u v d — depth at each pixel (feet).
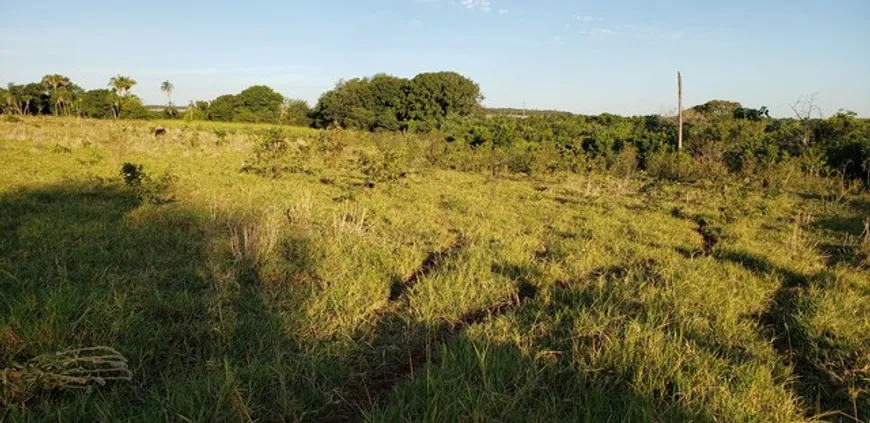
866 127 64.28
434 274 19.16
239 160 56.44
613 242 26.53
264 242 20.27
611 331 13.98
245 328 13.91
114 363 10.68
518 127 95.66
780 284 20.56
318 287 17.74
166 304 14.90
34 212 25.49
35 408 10.16
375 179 43.42
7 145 59.31
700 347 13.58
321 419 10.59
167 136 78.64
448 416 9.94
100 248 19.56
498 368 11.78
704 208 39.22
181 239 21.81
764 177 54.19
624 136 81.66
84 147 61.93
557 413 10.41
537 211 35.32
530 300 17.24
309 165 52.06
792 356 14.25
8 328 12.05
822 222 35.17
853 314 16.83
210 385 10.64
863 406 11.75
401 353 13.53
